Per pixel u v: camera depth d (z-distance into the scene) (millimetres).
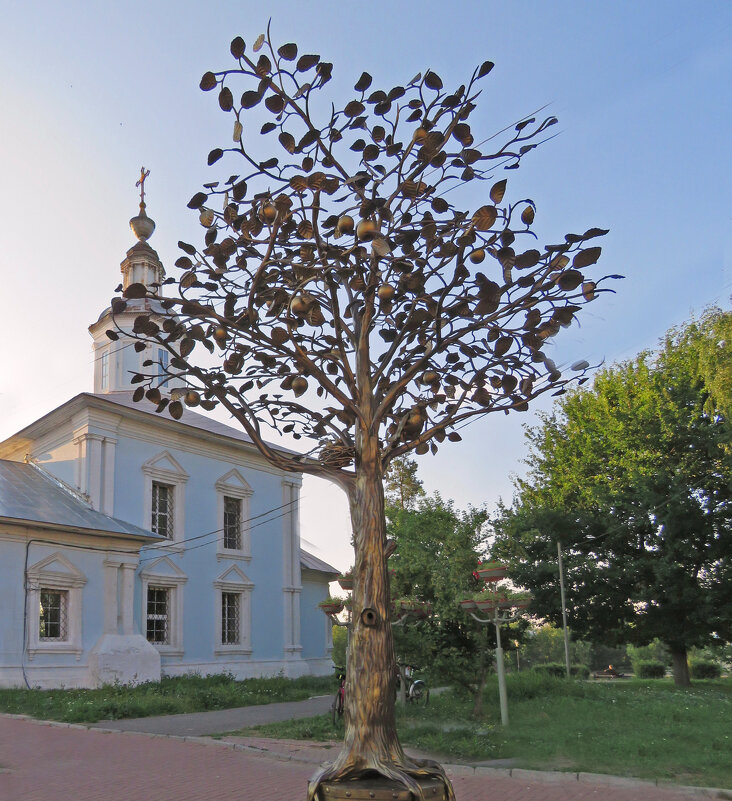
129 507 24094
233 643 27094
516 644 15414
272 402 6199
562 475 34281
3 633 19016
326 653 33125
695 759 9312
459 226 5426
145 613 23672
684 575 27219
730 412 20719
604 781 8406
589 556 29359
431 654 14391
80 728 13438
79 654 20531
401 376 5320
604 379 33781
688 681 28188
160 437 25672
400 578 15406
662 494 28188
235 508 28484
